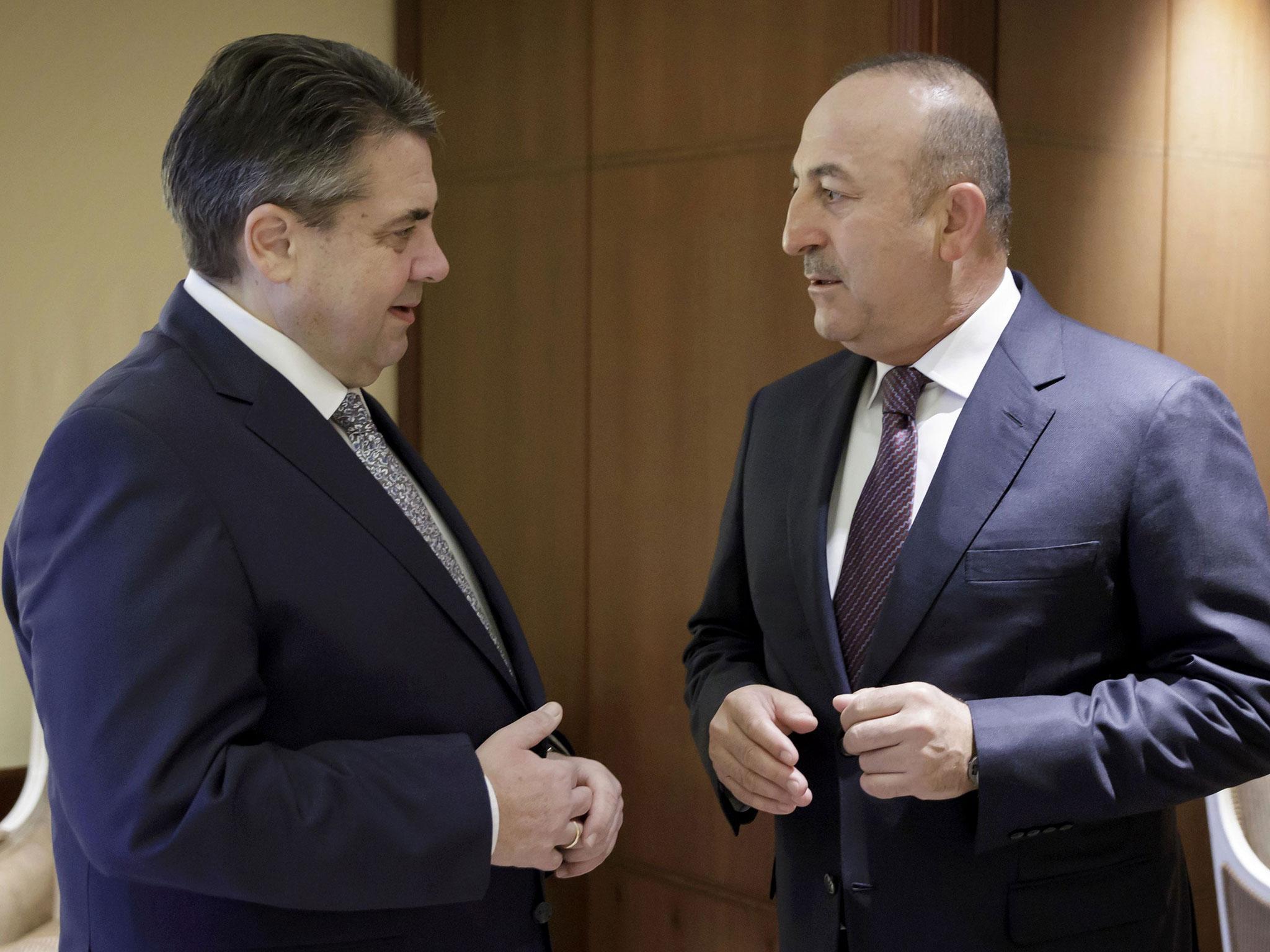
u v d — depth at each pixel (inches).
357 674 49.3
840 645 62.2
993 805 53.9
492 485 128.4
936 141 59.2
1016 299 64.5
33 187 122.2
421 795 46.8
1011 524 58.1
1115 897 58.7
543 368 122.3
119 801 42.6
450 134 131.2
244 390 49.8
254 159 50.0
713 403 106.4
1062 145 95.0
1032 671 58.0
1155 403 58.3
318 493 49.8
